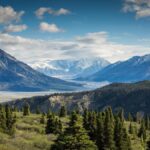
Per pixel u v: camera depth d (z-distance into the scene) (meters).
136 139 78.50
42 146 49.97
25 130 76.81
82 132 38.62
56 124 77.69
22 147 45.06
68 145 37.91
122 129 58.50
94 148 39.06
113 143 54.66
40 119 113.75
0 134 52.78
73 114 39.28
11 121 63.16
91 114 59.53
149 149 70.94
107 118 56.19
